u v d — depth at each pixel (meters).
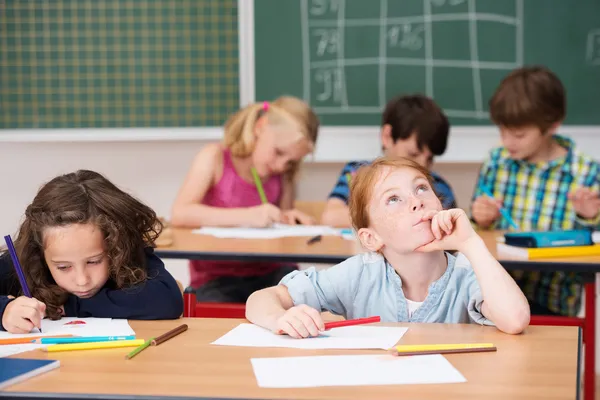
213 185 2.57
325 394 0.84
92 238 1.25
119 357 1.00
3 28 3.26
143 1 3.24
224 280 2.39
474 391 0.85
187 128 3.27
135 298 1.26
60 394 0.84
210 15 3.24
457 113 3.21
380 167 1.33
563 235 1.93
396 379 0.89
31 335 1.14
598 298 3.11
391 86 3.22
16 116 3.29
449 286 1.32
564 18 3.17
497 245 2.02
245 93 3.24
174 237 2.22
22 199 3.36
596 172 2.38
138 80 3.27
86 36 3.26
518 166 2.46
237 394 0.84
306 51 3.23
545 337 1.12
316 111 3.24
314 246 2.05
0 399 0.85
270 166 2.54
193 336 1.12
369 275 1.35
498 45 3.19
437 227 1.24
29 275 1.30
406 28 3.20
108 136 3.26
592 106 3.18
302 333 1.09
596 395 2.70
